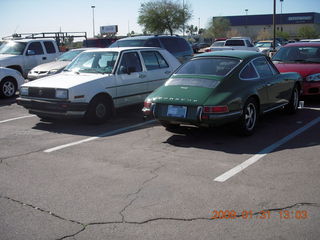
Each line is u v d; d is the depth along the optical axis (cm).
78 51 1448
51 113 788
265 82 735
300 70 994
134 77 882
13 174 525
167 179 492
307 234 351
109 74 838
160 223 378
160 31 4850
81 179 501
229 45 2594
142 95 907
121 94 855
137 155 598
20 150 640
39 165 561
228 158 572
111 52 885
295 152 594
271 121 820
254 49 2500
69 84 779
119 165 553
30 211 411
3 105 1115
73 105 763
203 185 469
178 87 678
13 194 456
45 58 1620
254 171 514
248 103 683
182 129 761
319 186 458
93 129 783
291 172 507
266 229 361
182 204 418
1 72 1222
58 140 701
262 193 441
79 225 378
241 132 682
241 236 350
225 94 641
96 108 808
